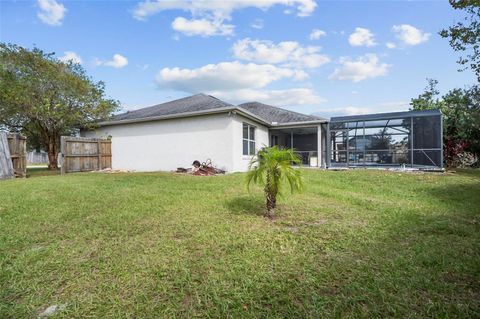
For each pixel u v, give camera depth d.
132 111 17.75
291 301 2.18
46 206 5.21
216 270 2.70
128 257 3.00
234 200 5.87
